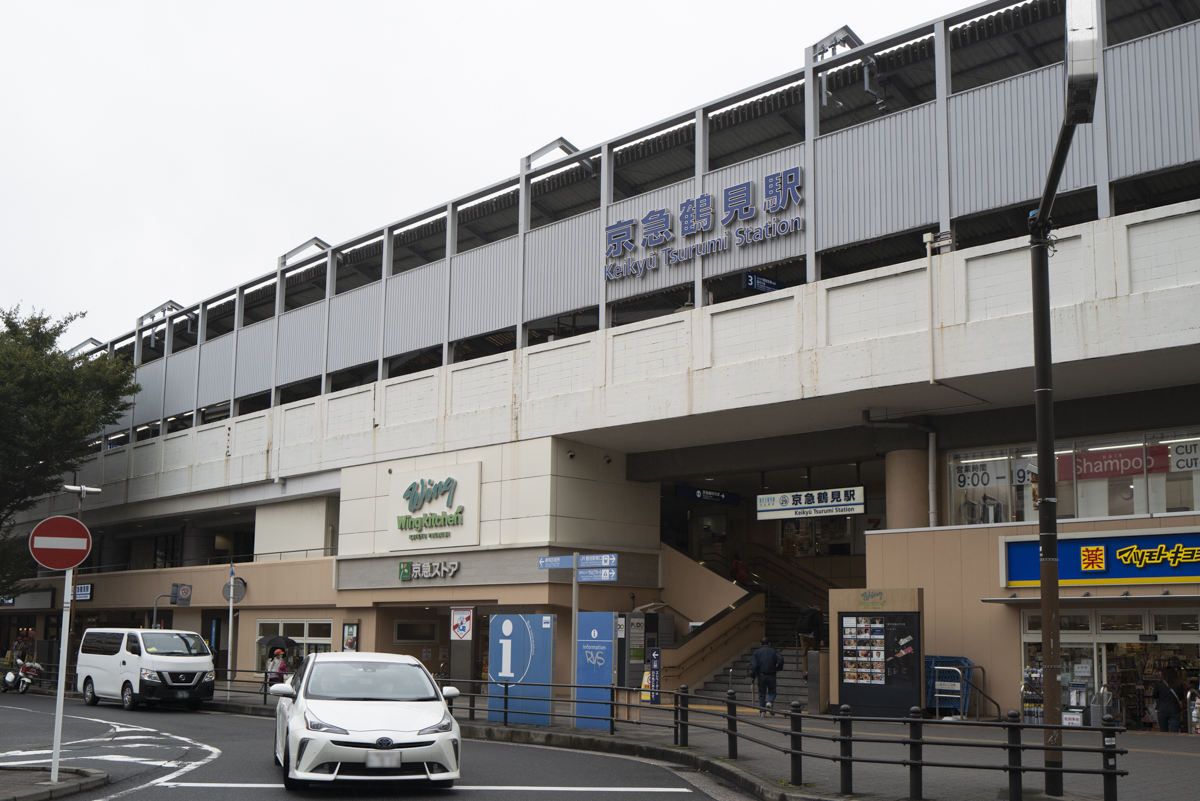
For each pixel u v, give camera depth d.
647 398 24.61
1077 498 21.05
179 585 34.53
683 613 28.64
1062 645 19.08
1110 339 17.97
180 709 26.14
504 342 32.00
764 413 23.39
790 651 26.34
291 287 39.25
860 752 14.79
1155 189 21.47
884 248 25.56
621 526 28.45
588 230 26.88
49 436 38.06
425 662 32.44
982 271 19.67
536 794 11.12
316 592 32.94
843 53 22.38
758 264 23.14
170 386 41.94
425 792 11.09
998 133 20.00
